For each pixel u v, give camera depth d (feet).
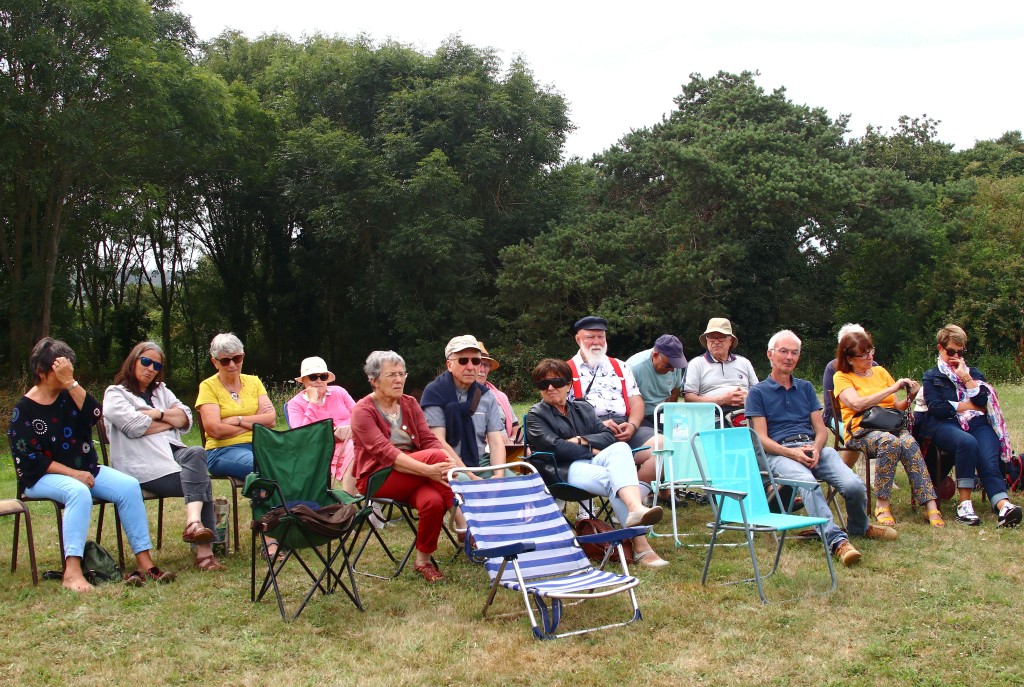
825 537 17.33
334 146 82.79
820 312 104.99
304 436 18.25
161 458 19.52
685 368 25.35
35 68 59.77
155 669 13.74
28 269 70.38
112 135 66.64
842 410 23.57
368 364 19.44
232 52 101.19
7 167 59.36
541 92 91.50
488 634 15.08
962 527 21.29
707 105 101.81
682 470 20.57
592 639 14.75
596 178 98.07
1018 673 13.15
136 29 63.72
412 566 19.33
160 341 112.16
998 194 98.12
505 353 85.15
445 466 18.07
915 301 95.25
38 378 18.21
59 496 17.90
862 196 89.81
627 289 85.46
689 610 15.97
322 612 16.24
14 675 13.52
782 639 14.61
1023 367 83.25
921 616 15.43
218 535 20.27
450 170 81.61
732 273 88.12
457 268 86.28
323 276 99.40
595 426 21.43
